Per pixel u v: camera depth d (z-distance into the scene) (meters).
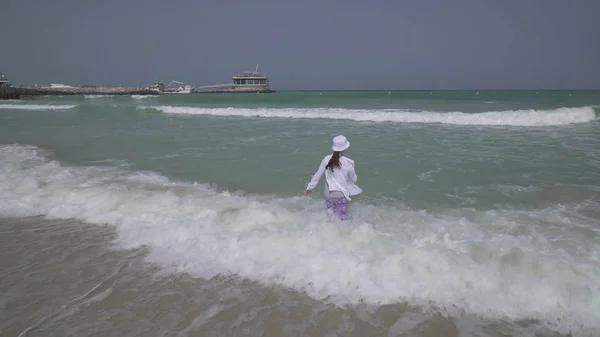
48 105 28.22
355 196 5.73
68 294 3.14
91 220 4.76
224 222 4.53
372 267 3.36
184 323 2.76
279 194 5.88
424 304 2.95
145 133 12.95
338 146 4.29
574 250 3.68
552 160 8.08
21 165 7.79
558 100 36.94
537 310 2.84
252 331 2.67
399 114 16.97
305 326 2.73
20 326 2.72
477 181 6.48
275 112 19.98
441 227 4.33
